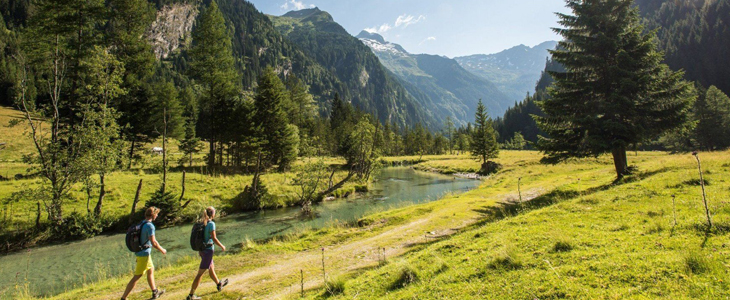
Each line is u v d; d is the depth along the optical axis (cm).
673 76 1856
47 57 2208
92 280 1332
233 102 4091
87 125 2014
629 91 1900
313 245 1529
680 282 428
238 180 3341
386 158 9644
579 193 1784
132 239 829
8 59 8662
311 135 7312
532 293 489
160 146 6494
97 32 2606
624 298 412
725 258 480
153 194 2545
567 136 2138
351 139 4644
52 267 1493
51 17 2223
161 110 4562
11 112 7138
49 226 1884
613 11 2030
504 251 679
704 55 13600
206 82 3872
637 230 730
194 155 5669
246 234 2011
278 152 4181
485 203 2141
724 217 684
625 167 2000
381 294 660
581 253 618
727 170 1324
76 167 1881
